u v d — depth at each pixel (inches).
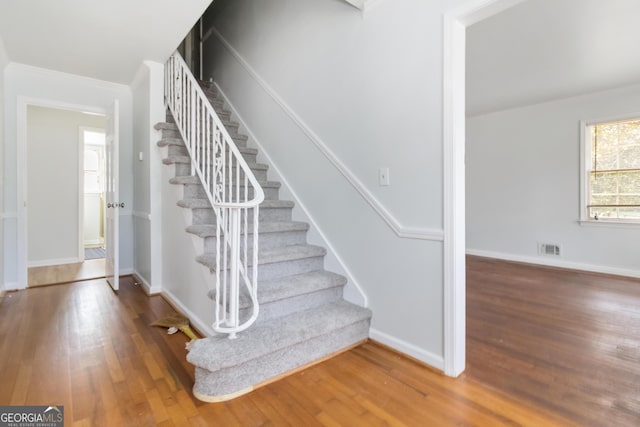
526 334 93.1
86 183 265.0
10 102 129.6
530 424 56.5
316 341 77.2
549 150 182.4
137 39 111.6
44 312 108.0
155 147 127.6
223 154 87.1
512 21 99.9
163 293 126.5
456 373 71.1
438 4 71.9
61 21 99.7
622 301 121.9
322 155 105.3
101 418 57.1
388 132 84.0
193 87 106.7
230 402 62.4
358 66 92.4
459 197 70.7
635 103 155.0
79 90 143.5
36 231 183.3
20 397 62.5
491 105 188.4
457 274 70.6
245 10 148.8
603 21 99.9
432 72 73.3
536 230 188.7
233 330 68.9
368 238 90.0
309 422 57.1
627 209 162.1
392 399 63.4
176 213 111.7
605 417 58.0
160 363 76.1
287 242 107.6
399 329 82.1
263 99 135.6
